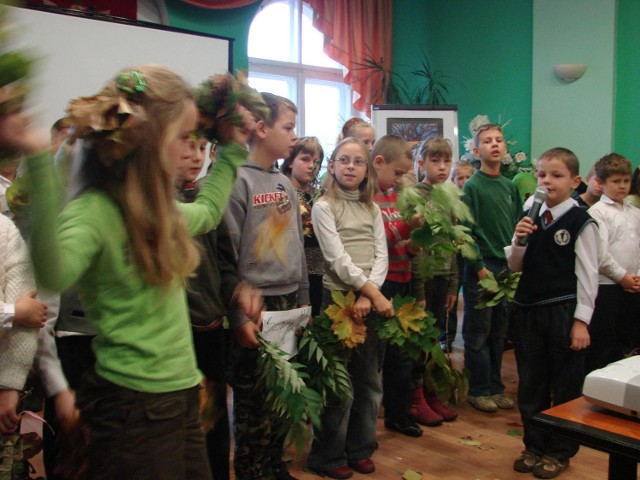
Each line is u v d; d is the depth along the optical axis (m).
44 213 0.79
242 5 4.71
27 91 0.70
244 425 1.92
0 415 1.38
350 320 2.12
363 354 2.26
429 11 6.33
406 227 2.44
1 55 0.67
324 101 6.02
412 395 2.81
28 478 1.69
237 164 1.30
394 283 2.46
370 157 2.32
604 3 4.92
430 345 2.28
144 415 0.99
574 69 5.04
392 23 6.10
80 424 1.02
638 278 2.70
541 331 2.24
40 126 0.75
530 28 5.50
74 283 0.91
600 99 5.00
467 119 6.04
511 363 3.85
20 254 1.43
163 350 1.01
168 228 1.00
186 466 1.07
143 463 0.98
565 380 2.21
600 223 2.63
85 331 1.51
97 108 0.91
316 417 1.83
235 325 1.82
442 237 2.28
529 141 5.57
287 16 5.66
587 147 5.10
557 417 1.13
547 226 2.25
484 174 3.07
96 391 0.99
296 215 2.10
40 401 1.96
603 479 2.25
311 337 2.06
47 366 1.42
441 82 6.23
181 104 0.99
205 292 1.67
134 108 0.94
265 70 5.50
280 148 2.00
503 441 2.60
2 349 1.37
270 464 1.98
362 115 6.12
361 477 2.25
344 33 5.69
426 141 2.81
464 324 3.11
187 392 1.06
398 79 6.22
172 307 1.04
